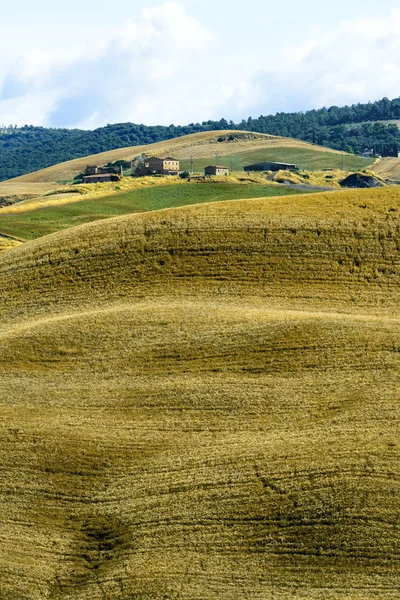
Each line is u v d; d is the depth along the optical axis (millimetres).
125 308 82312
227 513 54656
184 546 53156
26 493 59625
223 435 62969
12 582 52812
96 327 78000
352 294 82625
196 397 67375
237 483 56625
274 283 85000
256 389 67375
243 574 50938
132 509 56625
